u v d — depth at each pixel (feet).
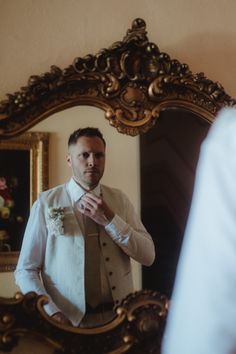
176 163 3.20
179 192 3.19
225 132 1.57
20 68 3.01
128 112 3.10
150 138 3.15
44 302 2.88
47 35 3.07
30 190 2.93
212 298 1.37
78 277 2.98
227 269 1.36
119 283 3.05
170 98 3.20
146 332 3.02
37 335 2.85
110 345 2.98
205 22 3.43
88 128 3.03
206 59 3.43
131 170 3.11
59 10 3.09
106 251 3.05
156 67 3.13
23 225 2.91
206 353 1.37
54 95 2.95
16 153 2.91
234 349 1.36
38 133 2.94
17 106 2.86
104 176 3.06
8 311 2.80
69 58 3.10
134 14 3.26
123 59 3.05
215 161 1.52
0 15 2.98
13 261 2.88
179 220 3.19
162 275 3.14
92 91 3.03
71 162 3.01
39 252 2.93
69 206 3.00
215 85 3.28
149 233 3.13
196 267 1.43
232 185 1.44
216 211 1.43
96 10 3.17
